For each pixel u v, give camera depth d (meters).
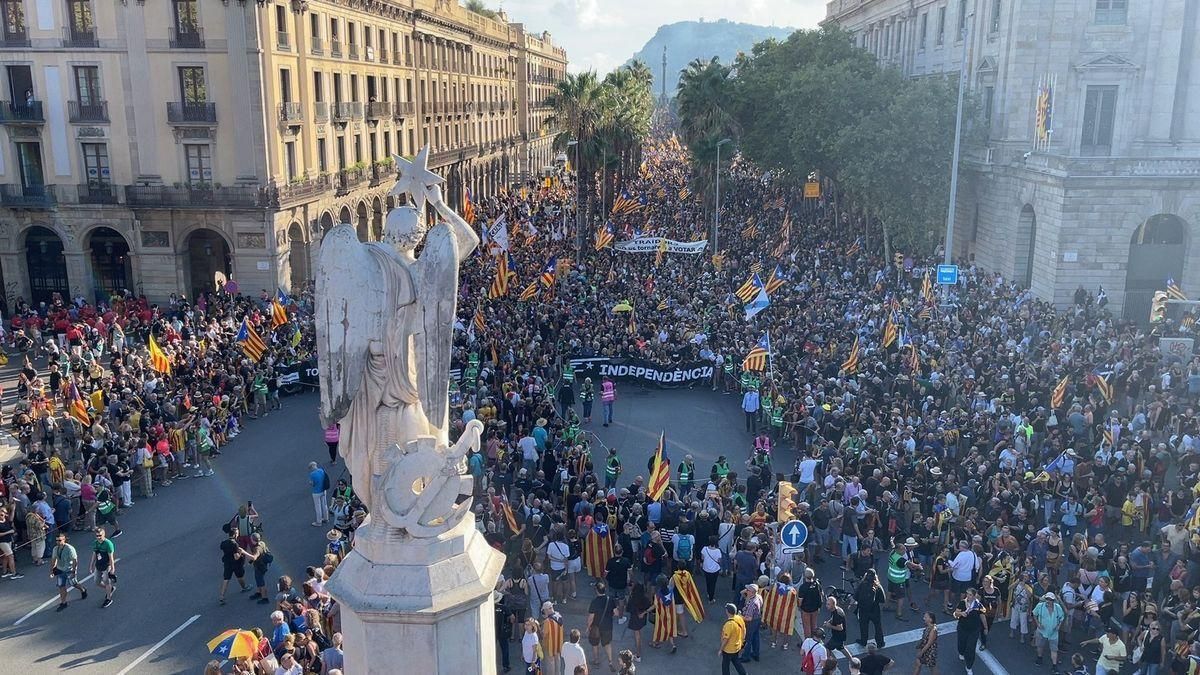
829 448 26.14
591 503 22.25
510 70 115.75
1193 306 37.16
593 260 54.31
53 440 28.89
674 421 33.50
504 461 26.19
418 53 76.69
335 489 25.27
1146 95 51.25
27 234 52.69
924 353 32.47
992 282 46.34
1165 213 44.03
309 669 15.09
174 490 27.47
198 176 50.62
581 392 34.38
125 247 52.66
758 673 18.16
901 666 18.30
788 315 39.19
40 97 50.09
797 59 64.88
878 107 53.03
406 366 7.60
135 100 49.66
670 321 40.06
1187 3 49.91
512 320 39.41
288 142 52.75
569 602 20.80
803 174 60.81
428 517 7.57
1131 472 22.84
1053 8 50.88
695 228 65.62
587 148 68.62
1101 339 33.47
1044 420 26.83
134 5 48.38
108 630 19.75
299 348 37.56
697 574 21.91
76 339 39.31
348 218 61.06
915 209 50.66
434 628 7.49
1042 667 18.20
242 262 50.97
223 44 48.62
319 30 56.62
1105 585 17.91
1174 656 16.14
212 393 31.75
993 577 19.30
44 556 23.30
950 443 25.38
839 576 21.86
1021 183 49.59
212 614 20.41
